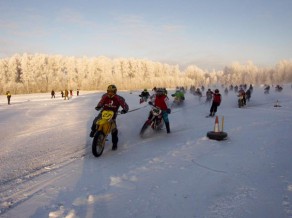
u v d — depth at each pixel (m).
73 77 119.06
